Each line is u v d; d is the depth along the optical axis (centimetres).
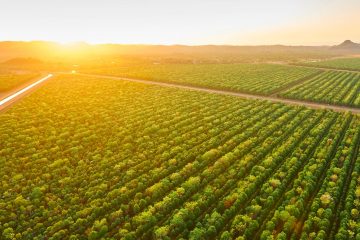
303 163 10931
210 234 7612
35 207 8844
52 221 8256
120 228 7994
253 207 8325
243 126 14375
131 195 9200
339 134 13050
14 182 9994
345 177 9831
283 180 9631
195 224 8088
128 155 11712
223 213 8369
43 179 10256
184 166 10838
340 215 8088
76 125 15225
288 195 8856
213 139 12775
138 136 13650
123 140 13125
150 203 8906
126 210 8575
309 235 7412
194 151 11806
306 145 12300
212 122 15162
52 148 12400
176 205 8731
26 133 14100
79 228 7950
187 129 14250
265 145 12144
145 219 8062
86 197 9150
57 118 16262
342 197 8950
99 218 8375
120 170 10706
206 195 8988
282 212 8012
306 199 8862
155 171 10325
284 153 11438
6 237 7662
